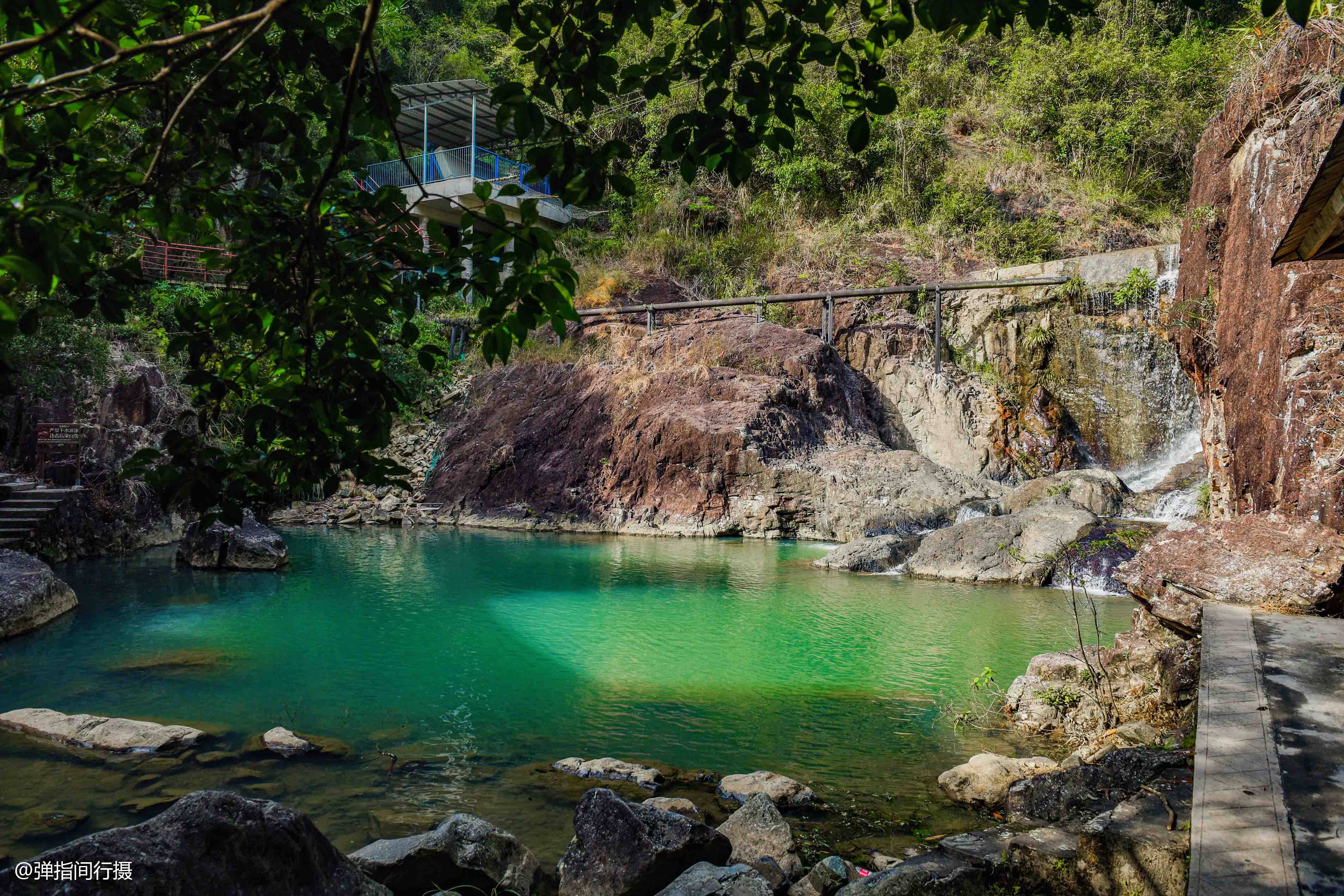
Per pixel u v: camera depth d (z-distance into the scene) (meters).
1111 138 27.58
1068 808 4.73
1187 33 30.06
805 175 28.70
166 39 2.27
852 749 6.57
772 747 6.60
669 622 10.77
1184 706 6.17
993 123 31.06
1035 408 21.77
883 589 13.02
